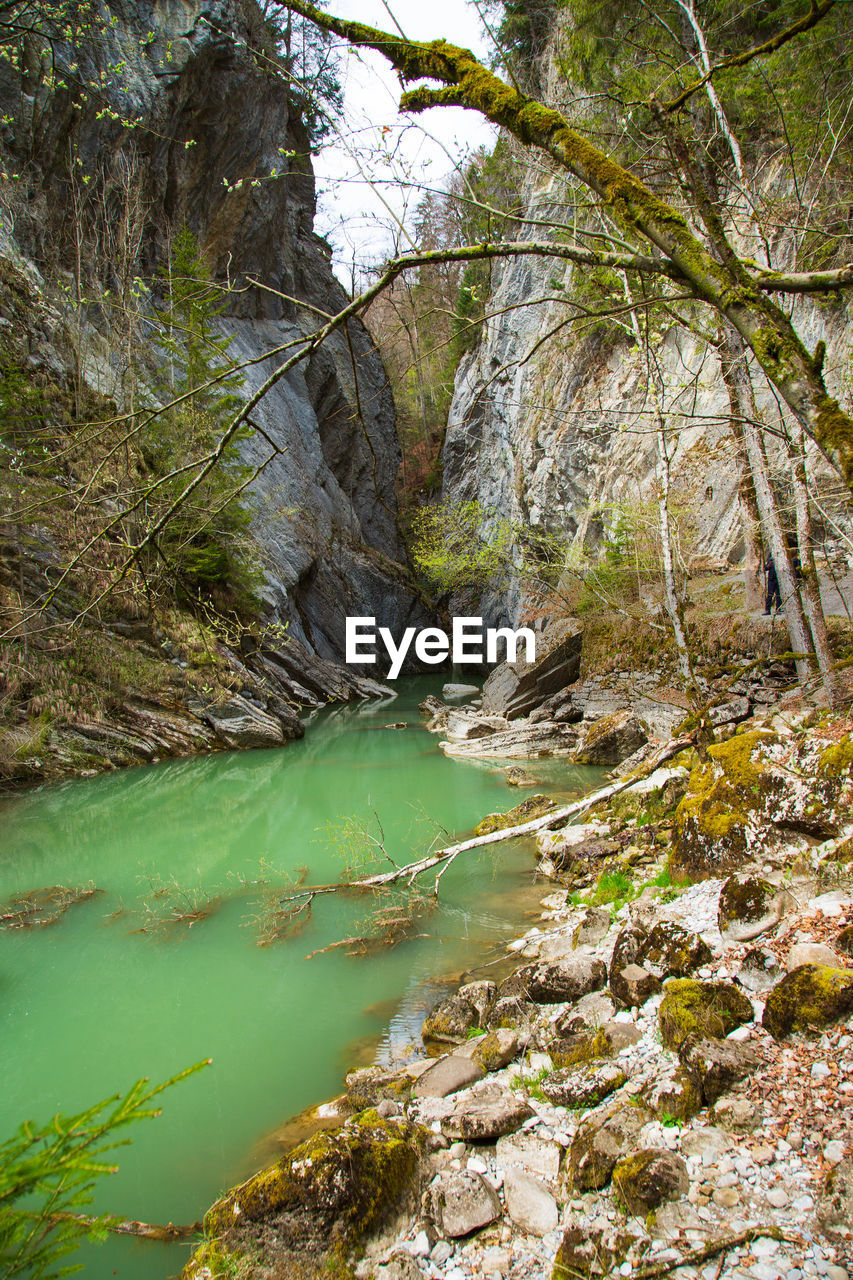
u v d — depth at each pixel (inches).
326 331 103.1
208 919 300.0
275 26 1072.2
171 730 652.7
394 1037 203.8
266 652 995.3
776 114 349.7
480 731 717.3
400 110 104.3
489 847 376.5
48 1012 229.0
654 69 309.1
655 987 167.6
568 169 90.7
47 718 585.6
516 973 206.5
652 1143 121.7
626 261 86.0
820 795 200.1
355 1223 117.1
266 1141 161.3
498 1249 112.8
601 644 719.7
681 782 331.9
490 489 1409.9
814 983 135.4
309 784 558.6
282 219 1293.1
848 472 66.1
